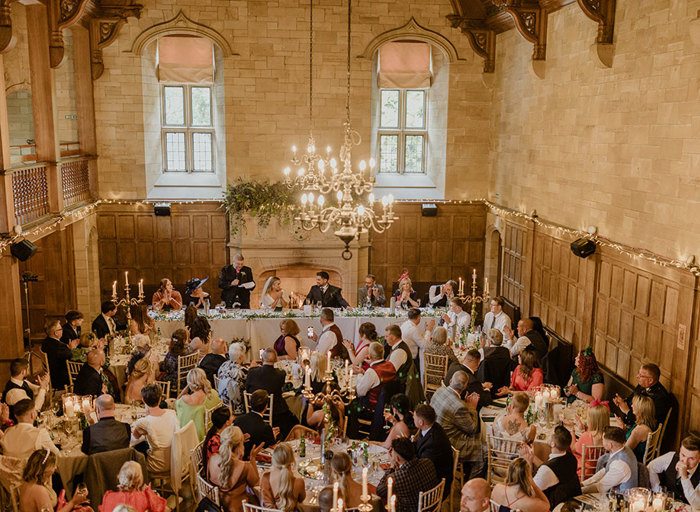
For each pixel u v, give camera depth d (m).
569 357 12.37
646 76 9.80
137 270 16.88
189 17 15.82
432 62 17.05
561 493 6.47
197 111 17.30
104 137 16.27
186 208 16.70
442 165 17.06
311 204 9.69
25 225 11.95
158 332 12.10
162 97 17.08
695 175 8.68
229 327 12.61
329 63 16.27
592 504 6.51
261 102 16.28
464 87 16.59
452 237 17.27
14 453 7.34
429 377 10.53
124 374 10.66
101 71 15.91
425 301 14.44
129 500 6.31
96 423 7.60
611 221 10.89
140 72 16.08
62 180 14.03
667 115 9.30
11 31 10.72
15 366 8.93
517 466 5.96
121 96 16.14
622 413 9.40
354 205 16.20
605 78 10.99
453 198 17.09
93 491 7.34
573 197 12.26
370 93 16.48
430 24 16.23
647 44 9.76
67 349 10.52
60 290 15.54
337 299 13.63
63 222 13.63
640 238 10.03
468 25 16.17
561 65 12.63
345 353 11.52
